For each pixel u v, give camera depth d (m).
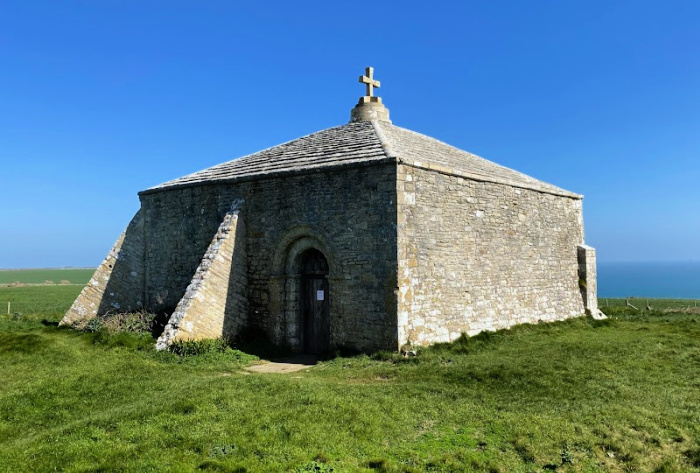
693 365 13.25
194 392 10.32
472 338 16.28
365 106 20.66
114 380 11.92
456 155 19.88
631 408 9.78
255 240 17.27
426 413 9.34
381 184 14.53
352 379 11.98
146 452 7.71
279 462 7.29
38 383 11.62
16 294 51.00
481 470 7.36
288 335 16.55
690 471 7.42
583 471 7.37
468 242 16.97
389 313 14.12
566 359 13.64
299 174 16.19
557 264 22.11
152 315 18.98
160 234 20.38
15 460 7.68
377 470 7.21
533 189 20.75
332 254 15.41
